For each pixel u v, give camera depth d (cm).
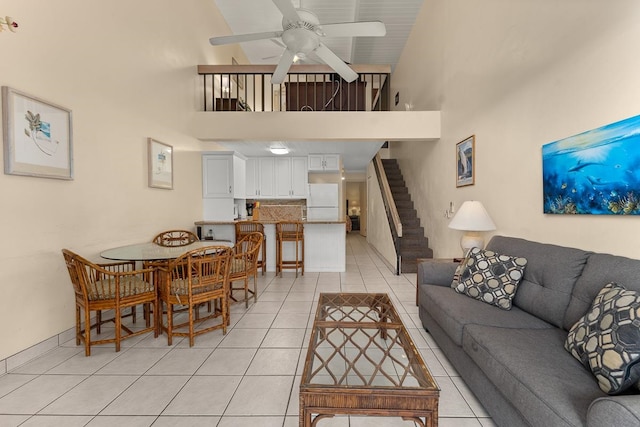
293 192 694
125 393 192
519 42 282
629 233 179
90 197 279
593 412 100
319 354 165
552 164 238
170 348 252
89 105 278
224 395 190
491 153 332
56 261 247
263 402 184
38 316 233
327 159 658
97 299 242
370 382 137
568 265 195
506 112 303
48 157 235
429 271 288
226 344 260
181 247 313
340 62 357
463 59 400
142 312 336
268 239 539
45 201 237
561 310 186
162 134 397
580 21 212
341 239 536
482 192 352
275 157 695
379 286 440
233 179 515
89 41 277
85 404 182
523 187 277
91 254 281
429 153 542
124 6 324
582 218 212
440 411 177
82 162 270
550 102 242
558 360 146
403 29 657
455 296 244
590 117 204
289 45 325
